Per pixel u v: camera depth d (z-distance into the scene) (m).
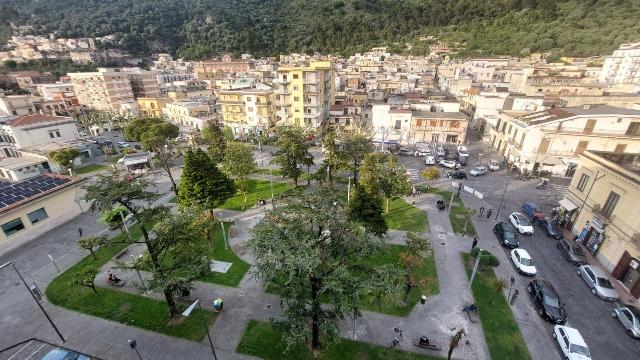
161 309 22.59
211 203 32.94
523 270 26.02
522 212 37.31
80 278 23.06
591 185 30.30
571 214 33.19
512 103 63.94
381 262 27.78
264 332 20.62
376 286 15.98
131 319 21.77
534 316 22.02
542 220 33.91
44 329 21.08
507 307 22.75
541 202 40.00
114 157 62.41
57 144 58.41
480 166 51.50
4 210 29.33
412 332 20.59
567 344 18.83
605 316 22.20
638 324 20.38
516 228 33.28
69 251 30.08
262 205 39.16
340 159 42.53
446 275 26.16
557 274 26.50
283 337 16.62
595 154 30.80
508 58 119.69
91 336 20.50
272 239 16.59
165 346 19.75
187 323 21.38
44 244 31.19
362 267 18.19
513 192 42.91
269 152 63.31
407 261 24.23
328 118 76.69
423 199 40.62
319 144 66.19
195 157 33.44
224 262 27.95
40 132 57.91
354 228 18.25
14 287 25.12
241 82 91.19
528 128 47.69
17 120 56.75
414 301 23.22
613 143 44.12
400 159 57.19
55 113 94.94
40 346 19.88
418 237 25.80
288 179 48.53
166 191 44.69
